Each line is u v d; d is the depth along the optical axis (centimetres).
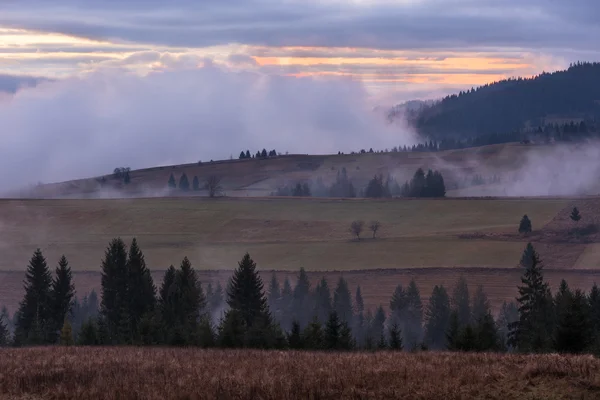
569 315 4228
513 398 2098
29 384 2417
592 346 4206
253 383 2294
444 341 9125
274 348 4616
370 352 3538
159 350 3638
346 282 11362
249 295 7488
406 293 10200
